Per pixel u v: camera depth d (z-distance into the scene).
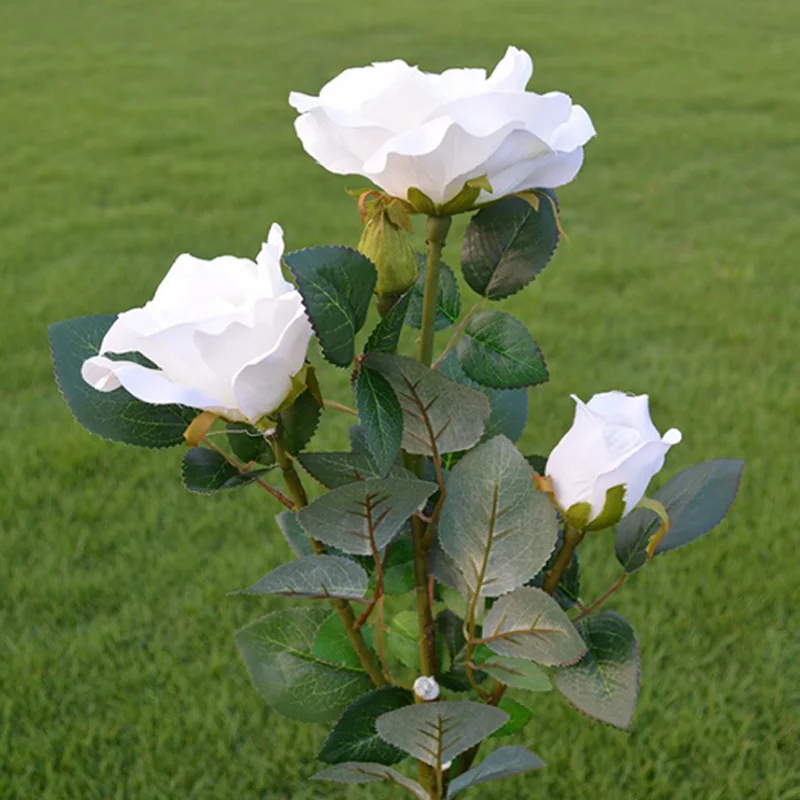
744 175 3.44
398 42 5.46
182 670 1.40
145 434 0.56
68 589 1.55
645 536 0.58
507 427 0.65
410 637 0.67
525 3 6.51
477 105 0.49
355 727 0.60
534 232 0.57
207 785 1.27
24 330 2.28
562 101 0.49
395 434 0.51
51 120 4.03
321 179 3.36
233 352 0.48
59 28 5.83
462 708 0.51
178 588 1.55
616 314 2.39
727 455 1.83
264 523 1.69
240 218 3.00
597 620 0.56
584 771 1.26
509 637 0.54
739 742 1.31
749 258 2.73
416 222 2.71
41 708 1.35
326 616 0.65
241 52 5.25
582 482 0.53
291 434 0.53
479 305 0.58
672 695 1.36
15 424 1.93
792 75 4.70
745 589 1.52
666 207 3.14
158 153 3.65
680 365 2.19
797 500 1.71
